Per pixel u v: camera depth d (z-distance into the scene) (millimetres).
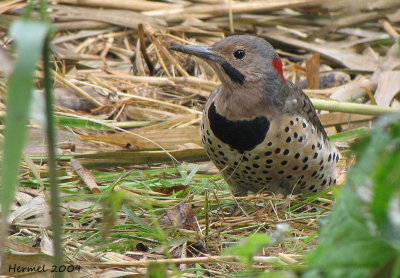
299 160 8477
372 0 14844
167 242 7371
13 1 13070
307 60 12930
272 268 6430
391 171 4121
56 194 4496
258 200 9445
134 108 11602
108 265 6551
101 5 14312
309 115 8672
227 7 14625
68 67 12633
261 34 14844
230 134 8297
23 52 3650
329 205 9133
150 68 13375
